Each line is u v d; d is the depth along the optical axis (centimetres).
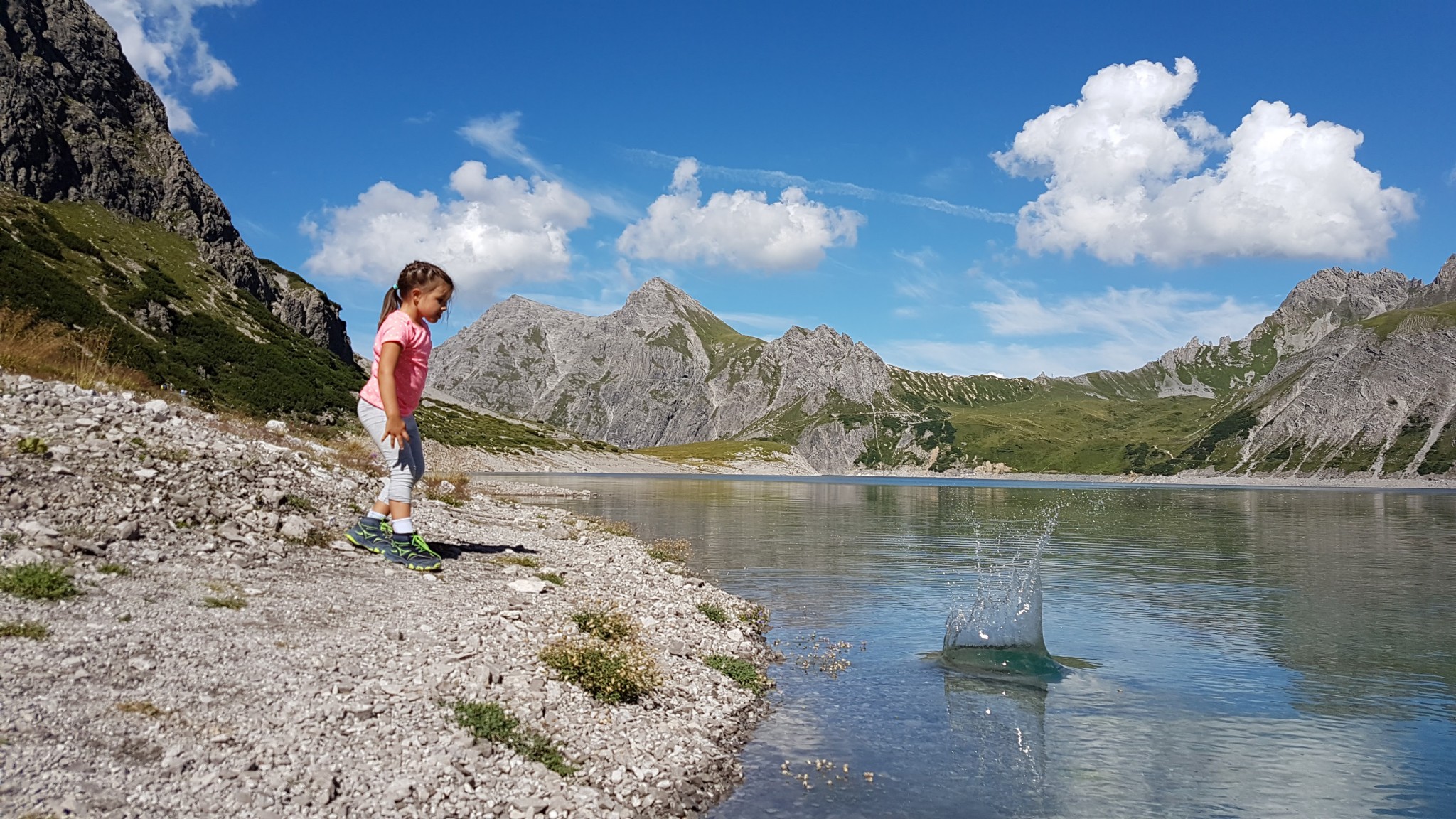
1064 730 1195
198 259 11425
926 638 1784
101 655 765
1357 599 2462
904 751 1081
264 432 2516
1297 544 4372
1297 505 9675
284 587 1126
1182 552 3884
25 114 10606
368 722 773
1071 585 2705
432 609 1156
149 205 11925
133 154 12238
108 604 900
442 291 1330
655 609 1625
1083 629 1959
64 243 8825
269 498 1484
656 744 961
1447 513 7981
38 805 521
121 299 8225
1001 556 3466
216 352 8738
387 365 1296
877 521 5459
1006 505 8294
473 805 698
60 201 10619
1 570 889
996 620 1789
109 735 632
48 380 1816
